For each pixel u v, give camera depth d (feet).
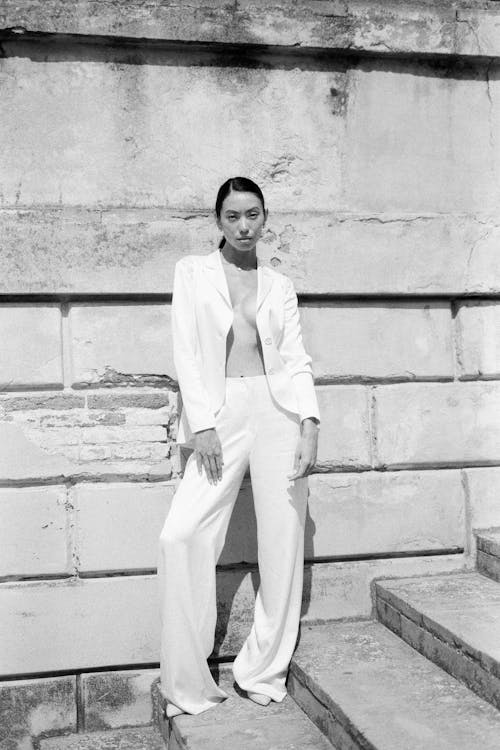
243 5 13.07
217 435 11.24
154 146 13.11
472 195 14.17
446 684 10.78
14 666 12.55
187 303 11.51
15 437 12.62
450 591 12.92
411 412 13.92
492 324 14.11
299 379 11.67
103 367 12.89
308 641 12.59
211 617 11.33
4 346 12.61
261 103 13.48
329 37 13.32
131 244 12.84
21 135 12.72
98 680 12.82
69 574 12.76
